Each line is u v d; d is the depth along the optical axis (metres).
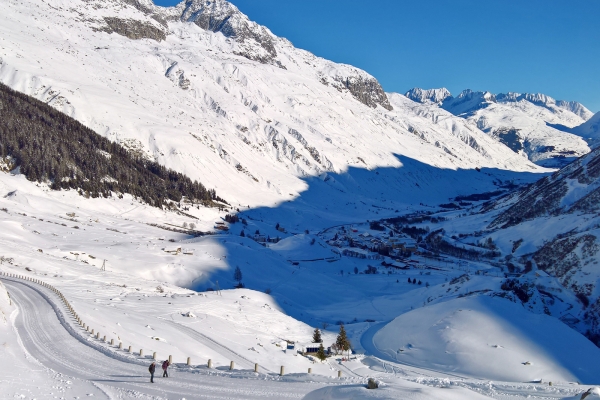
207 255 159.38
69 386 36.09
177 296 103.81
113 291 98.38
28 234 144.25
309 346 85.50
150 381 41.06
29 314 63.31
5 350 43.75
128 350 53.22
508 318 93.69
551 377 74.88
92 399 33.31
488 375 76.19
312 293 152.62
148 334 65.06
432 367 81.69
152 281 123.00
